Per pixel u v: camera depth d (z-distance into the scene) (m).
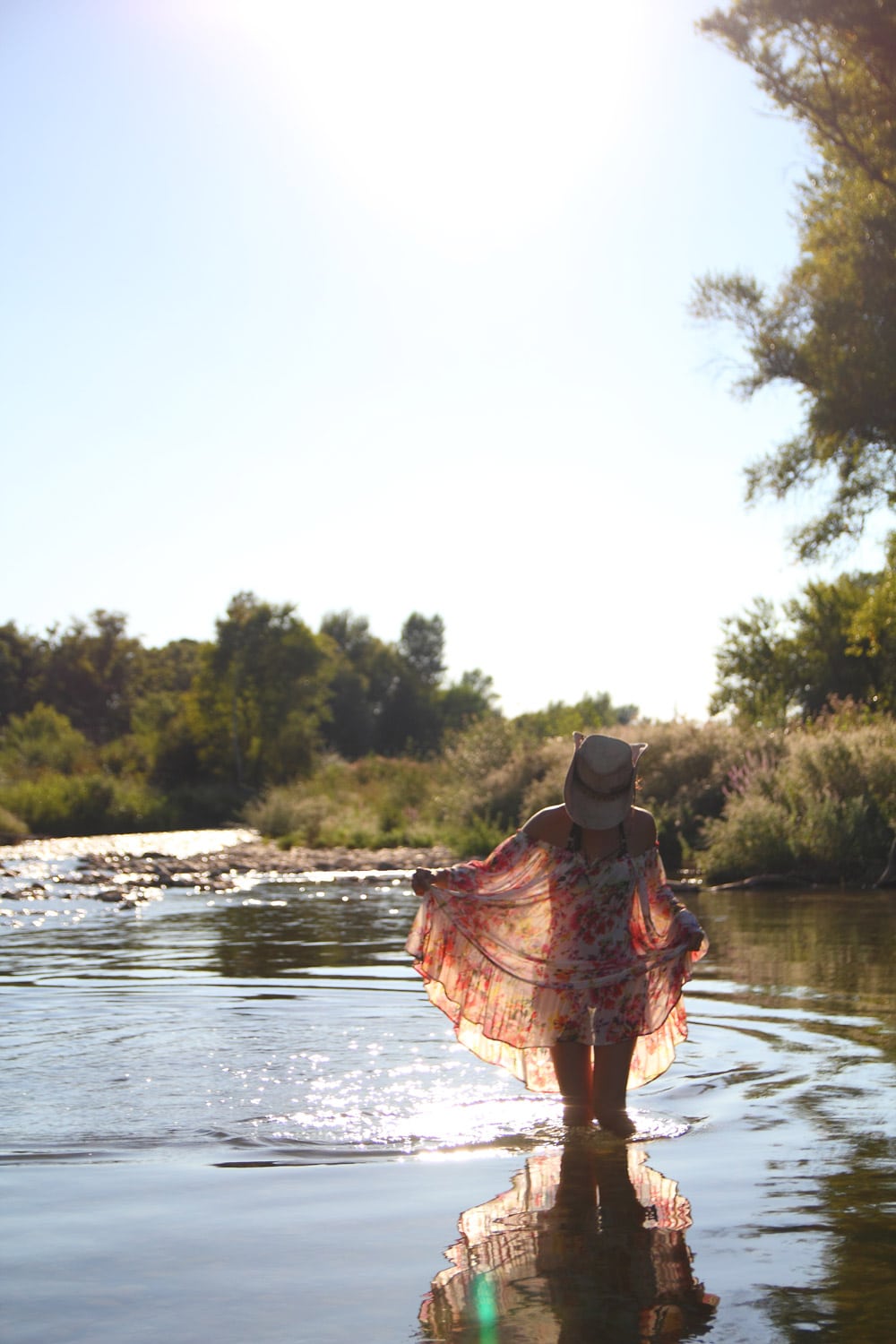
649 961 4.83
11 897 14.63
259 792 45.25
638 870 4.95
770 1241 3.10
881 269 21.03
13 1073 5.24
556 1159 3.90
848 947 9.37
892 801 17.06
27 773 43.94
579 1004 4.80
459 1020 4.92
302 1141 4.16
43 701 77.38
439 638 110.19
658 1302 2.71
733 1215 3.30
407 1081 5.07
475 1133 4.25
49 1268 2.95
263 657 49.81
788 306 21.70
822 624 30.80
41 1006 6.93
